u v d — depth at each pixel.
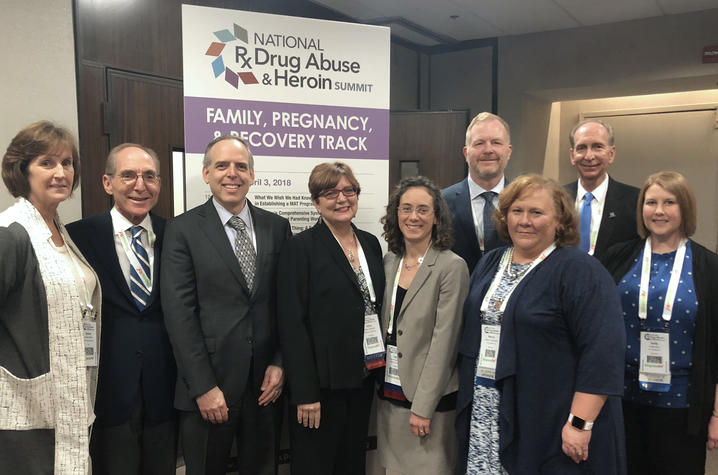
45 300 1.52
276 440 2.04
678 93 5.66
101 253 1.81
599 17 4.84
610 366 1.50
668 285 1.97
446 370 1.86
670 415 1.94
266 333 1.94
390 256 2.14
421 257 1.99
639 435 2.06
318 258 1.97
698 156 5.56
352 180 2.03
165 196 3.14
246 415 1.92
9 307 1.48
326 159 2.61
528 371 1.59
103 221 1.88
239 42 2.40
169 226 1.89
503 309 1.68
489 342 1.70
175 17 3.20
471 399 1.75
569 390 1.58
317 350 1.94
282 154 2.52
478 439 1.71
